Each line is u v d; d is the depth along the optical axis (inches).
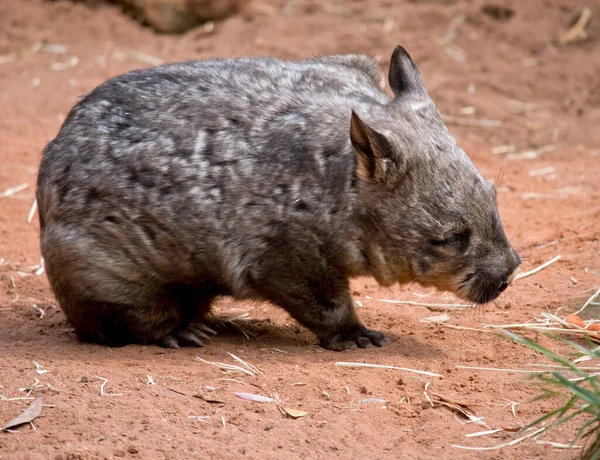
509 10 1611.7
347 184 661.9
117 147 688.4
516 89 1438.2
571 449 522.0
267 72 722.2
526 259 885.8
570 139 1302.9
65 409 566.9
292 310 701.3
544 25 1587.1
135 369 643.5
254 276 689.0
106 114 703.7
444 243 661.9
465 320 759.1
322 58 781.3
